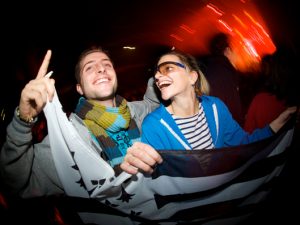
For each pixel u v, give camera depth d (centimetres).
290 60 263
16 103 586
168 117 205
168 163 168
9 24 778
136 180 165
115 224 176
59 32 987
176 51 222
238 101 309
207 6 807
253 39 573
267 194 205
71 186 170
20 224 201
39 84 153
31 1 825
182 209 180
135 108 252
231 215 195
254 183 193
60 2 936
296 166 281
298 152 268
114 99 239
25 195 169
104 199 166
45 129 367
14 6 781
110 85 222
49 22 923
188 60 224
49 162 171
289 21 502
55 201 179
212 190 182
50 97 158
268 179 200
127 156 150
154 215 177
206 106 226
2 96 605
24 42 817
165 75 210
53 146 164
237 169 184
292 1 495
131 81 1166
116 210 173
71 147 164
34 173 170
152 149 149
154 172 166
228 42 318
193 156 170
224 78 300
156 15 1159
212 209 187
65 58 1009
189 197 179
